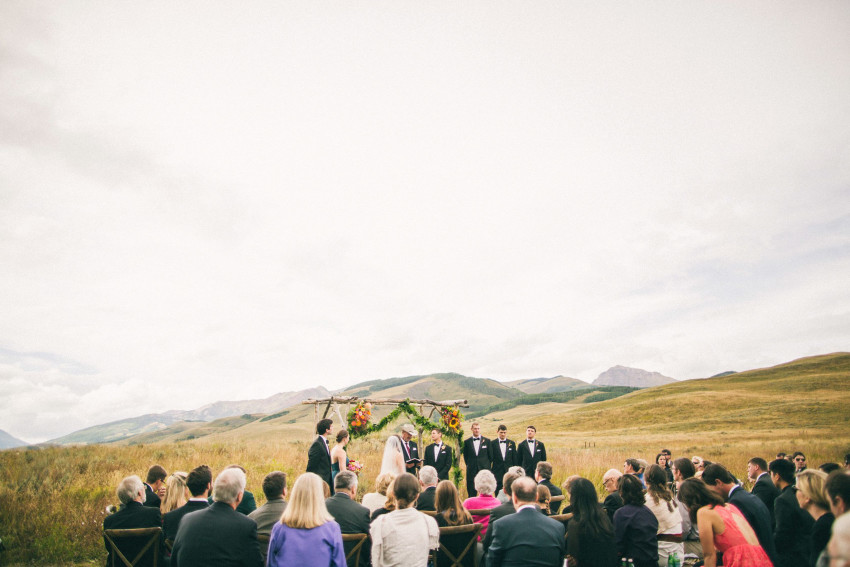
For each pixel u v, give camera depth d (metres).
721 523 4.13
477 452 10.88
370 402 13.03
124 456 17.91
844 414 50.12
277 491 5.05
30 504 9.38
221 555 3.88
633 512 4.82
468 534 5.00
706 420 58.47
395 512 4.50
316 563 3.71
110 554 5.00
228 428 179.62
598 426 67.88
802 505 4.41
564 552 4.40
